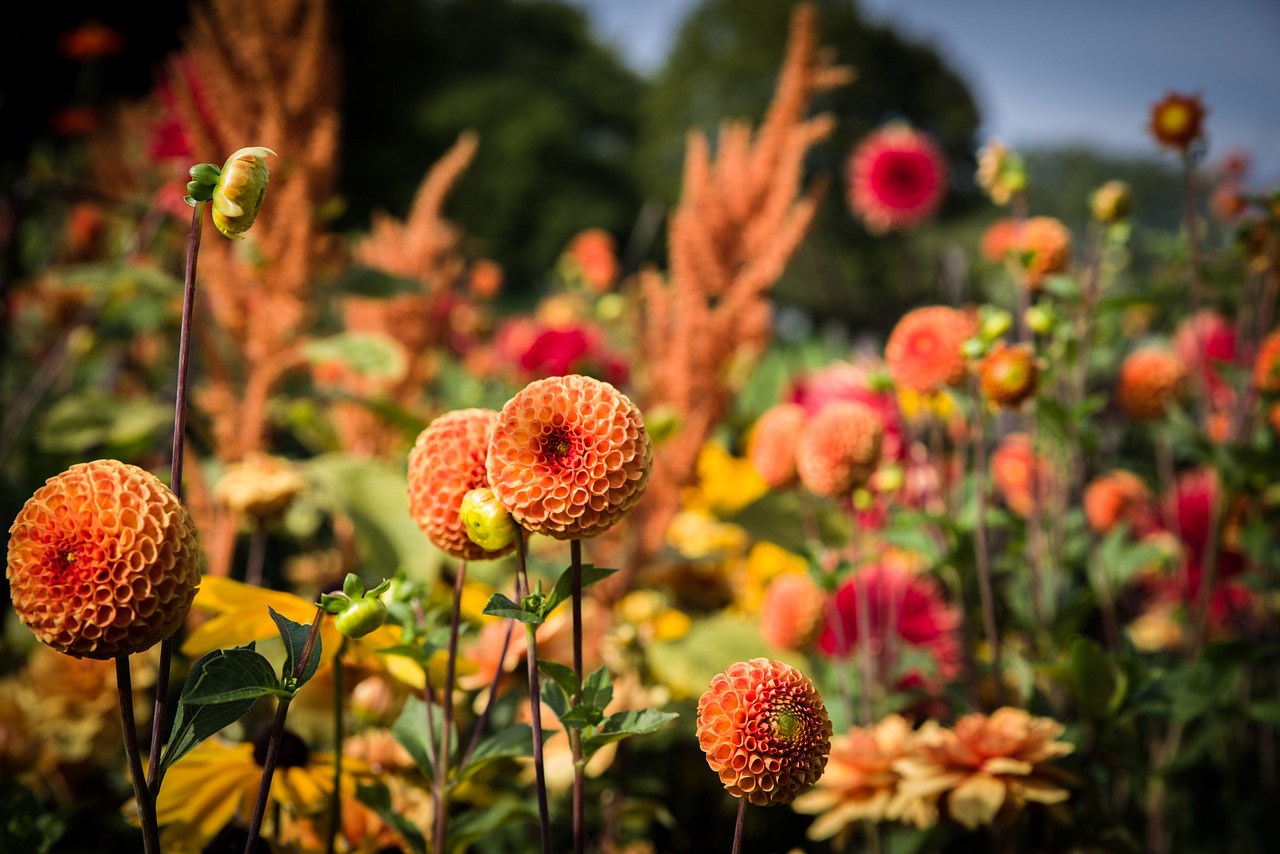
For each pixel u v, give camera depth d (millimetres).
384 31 12258
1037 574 898
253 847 487
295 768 654
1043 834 782
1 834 648
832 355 2516
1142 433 1439
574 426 493
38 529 459
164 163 1410
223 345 1210
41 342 1835
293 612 602
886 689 907
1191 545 1148
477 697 795
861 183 1740
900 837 849
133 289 1319
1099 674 737
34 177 1933
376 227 1613
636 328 1245
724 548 1333
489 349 2029
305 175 1108
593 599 1068
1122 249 1273
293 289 1111
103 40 2490
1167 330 1494
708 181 1130
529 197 14805
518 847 872
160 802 626
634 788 830
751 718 493
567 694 535
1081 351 969
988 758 705
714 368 1101
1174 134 980
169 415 1283
